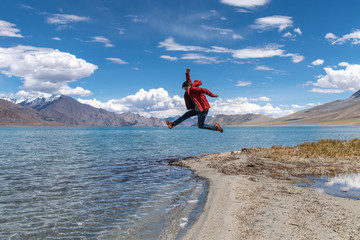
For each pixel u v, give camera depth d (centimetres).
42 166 1625
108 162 1822
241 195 806
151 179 1189
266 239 473
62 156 2198
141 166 1619
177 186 1031
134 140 5078
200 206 742
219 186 955
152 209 736
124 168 1537
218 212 654
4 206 784
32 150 2769
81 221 653
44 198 870
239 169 1312
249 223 561
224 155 1858
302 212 623
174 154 2419
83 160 1931
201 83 716
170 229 580
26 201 838
